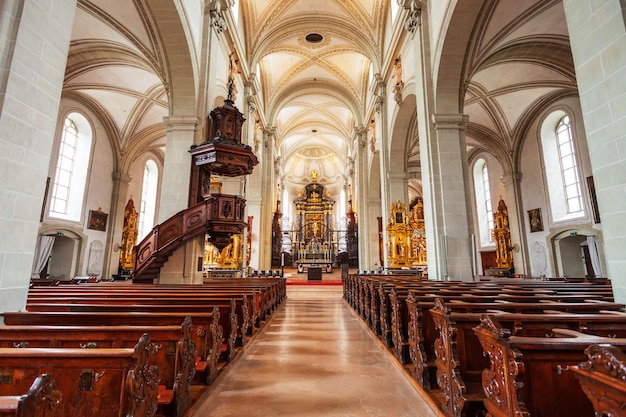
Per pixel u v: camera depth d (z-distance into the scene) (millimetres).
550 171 15945
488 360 3127
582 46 4070
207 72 10438
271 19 16266
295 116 27297
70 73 12438
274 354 5109
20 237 3654
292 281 22047
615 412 1296
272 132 22109
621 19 3588
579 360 2143
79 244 15445
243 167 9930
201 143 9781
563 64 12617
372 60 17250
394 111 14641
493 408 2254
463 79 9797
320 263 30250
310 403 3359
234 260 13852
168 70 9875
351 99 22734
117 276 16219
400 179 15422
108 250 17031
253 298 6098
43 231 13656
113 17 9445
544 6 9391
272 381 3957
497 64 12352
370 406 3299
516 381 1966
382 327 5582
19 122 3629
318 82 22719
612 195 3717
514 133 17469
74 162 15438
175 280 8992
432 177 9398
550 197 15898
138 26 9500
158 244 8773
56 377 2111
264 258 20719
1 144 3424
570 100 14695
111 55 12289
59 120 14375
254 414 3117
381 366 4523
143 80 14523
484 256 20984
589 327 2803
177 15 8961
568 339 2111
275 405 3311
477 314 3080
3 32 3504
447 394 2967
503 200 18891
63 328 2750
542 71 13383
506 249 18203
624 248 3578
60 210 14688
